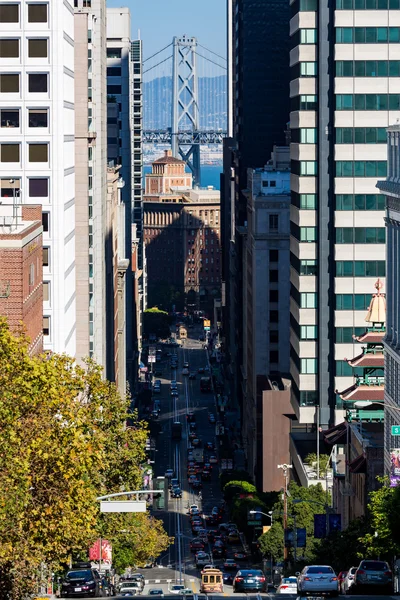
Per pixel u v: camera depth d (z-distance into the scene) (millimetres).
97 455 175000
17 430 165625
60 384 182250
